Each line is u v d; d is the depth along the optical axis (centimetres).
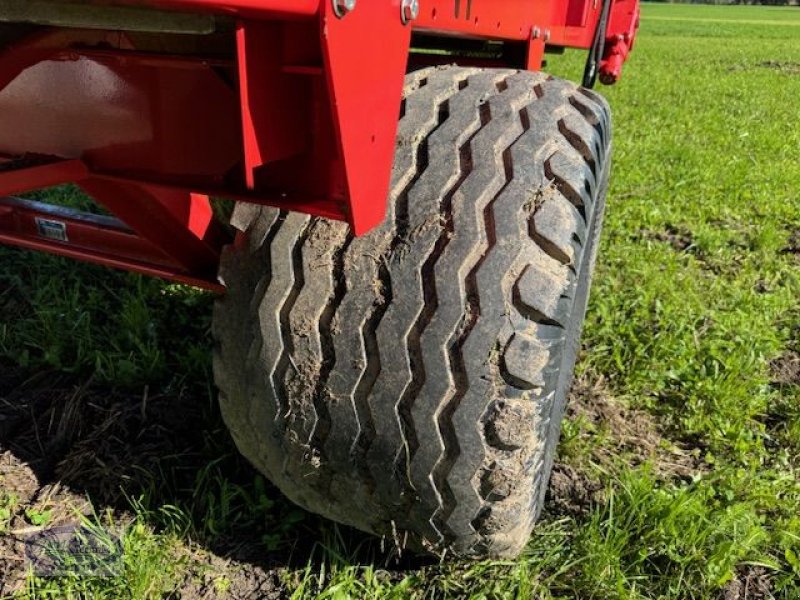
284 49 148
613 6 607
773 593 247
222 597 233
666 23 5397
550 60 2036
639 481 269
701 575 245
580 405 339
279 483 219
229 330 206
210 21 145
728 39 3822
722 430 324
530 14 309
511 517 200
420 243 185
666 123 1098
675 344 381
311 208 161
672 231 582
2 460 284
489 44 370
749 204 655
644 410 342
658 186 690
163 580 235
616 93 1461
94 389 324
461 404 182
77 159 199
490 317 180
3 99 207
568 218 190
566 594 241
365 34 145
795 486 292
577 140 205
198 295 390
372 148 157
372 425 189
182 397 318
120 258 256
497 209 186
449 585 236
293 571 242
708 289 468
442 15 199
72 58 188
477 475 189
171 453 288
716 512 270
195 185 180
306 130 162
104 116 190
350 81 144
